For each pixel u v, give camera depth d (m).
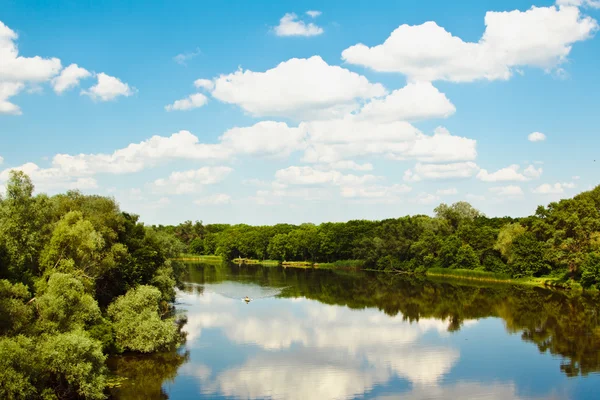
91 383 37.97
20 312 38.28
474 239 143.75
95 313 46.03
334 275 149.12
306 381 45.91
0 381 31.95
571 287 105.94
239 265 196.75
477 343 59.97
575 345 58.66
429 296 100.31
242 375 47.38
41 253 52.19
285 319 75.12
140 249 72.81
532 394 42.75
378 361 52.41
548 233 117.00
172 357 53.41
